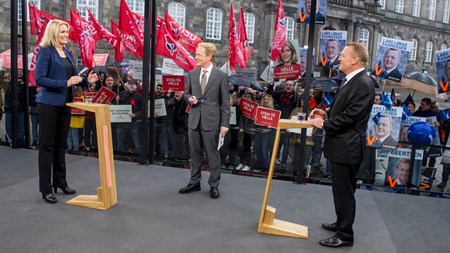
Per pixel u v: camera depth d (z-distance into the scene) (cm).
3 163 594
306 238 366
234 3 3033
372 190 547
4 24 2011
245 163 630
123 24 705
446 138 628
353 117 326
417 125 561
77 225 373
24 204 424
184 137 656
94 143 696
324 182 559
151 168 604
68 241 337
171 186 514
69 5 2342
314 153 596
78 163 611
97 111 407
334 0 3625
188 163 627
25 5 664
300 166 554
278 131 361
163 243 341
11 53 670
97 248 326
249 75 940
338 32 680
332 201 482
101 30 754
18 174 538
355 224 412
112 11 2455
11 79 677
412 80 820
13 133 689
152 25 618
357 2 3725
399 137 606
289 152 604
